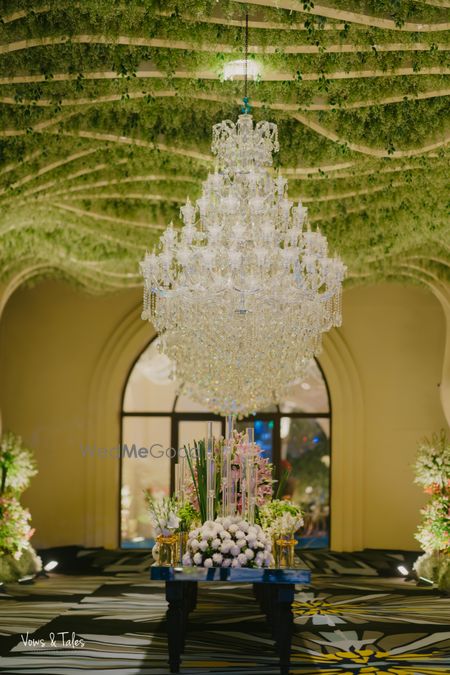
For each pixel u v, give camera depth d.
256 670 6.55
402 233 10.50
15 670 6.45
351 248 11.02
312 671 6.55
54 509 14.16
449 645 7.51
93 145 8.54
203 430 15.00
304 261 9.04
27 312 14.52
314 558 13.52
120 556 13.55
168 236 8.91
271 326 9.89
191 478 7.93
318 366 14.98
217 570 6.36
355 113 7.88
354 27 6.29
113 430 14.59
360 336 14.77
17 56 6.75
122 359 14.71
